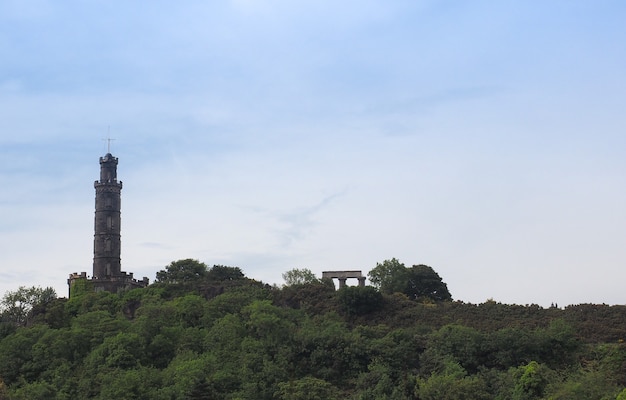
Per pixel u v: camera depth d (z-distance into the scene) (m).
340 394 136.00
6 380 143.50
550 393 123.50
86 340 151.62
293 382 135.25
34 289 196.88
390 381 135.00
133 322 161.38
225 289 197.50
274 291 194.50
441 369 139.62
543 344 143.25
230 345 148.75
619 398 115.56
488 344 143.00
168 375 136.25
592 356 143.12
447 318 174.50
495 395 129.12
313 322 167.38
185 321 166.88
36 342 152.12
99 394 131.50
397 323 174.88
